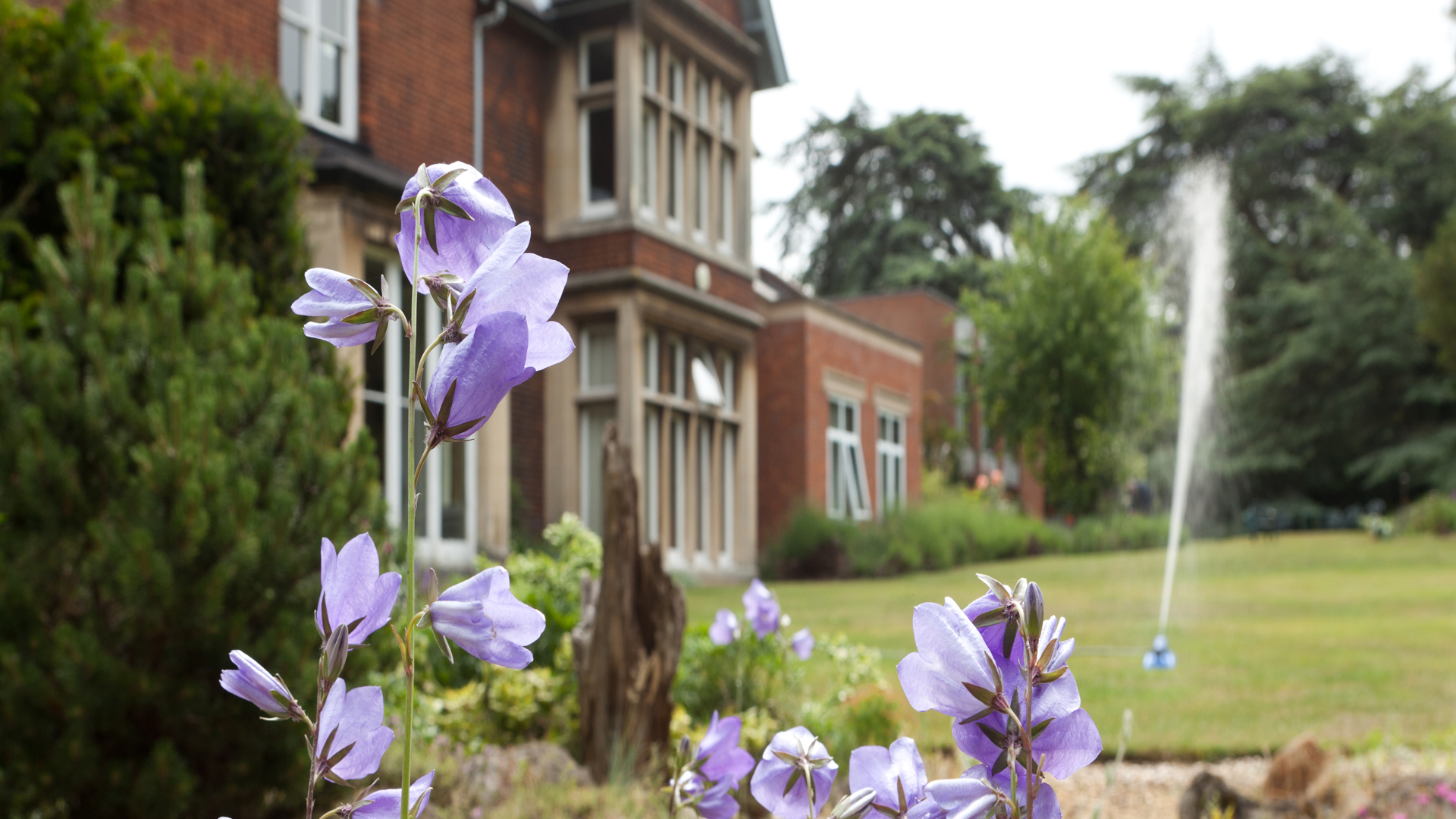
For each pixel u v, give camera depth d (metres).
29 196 4.68
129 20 8.05
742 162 15.46
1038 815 0.59
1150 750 5.07
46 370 3.20
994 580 0.61
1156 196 39.44
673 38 13.98
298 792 3.29
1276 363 34.44
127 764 3.00
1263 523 31.25
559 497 12.67
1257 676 7.17
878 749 0.69
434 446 0.59
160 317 3.45
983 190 42.47
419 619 0.62
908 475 22.28
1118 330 25.30
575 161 13.14
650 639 4.41
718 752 1.21
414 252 0.63
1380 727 5.48
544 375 12.86
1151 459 27.98
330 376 4.34
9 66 4.54
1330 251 35.69
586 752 4.38
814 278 43.41
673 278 13.50
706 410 14.59
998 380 26.58
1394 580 15.17
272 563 3.20
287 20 9.63
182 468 3.06
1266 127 40.38
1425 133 37.59
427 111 11.11
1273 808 3.90
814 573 16.66
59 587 3.10
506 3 12.09
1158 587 14.81
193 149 5.28
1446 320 31.69
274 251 5.49
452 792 3.58
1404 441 33.03
